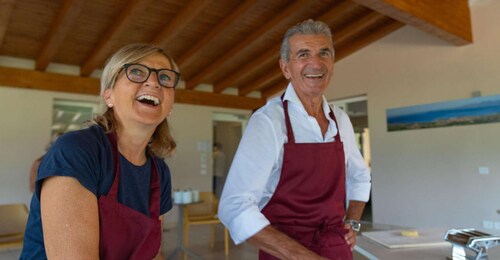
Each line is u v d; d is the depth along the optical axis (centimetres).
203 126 715
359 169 150
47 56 505
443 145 509
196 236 540
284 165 120
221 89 720
